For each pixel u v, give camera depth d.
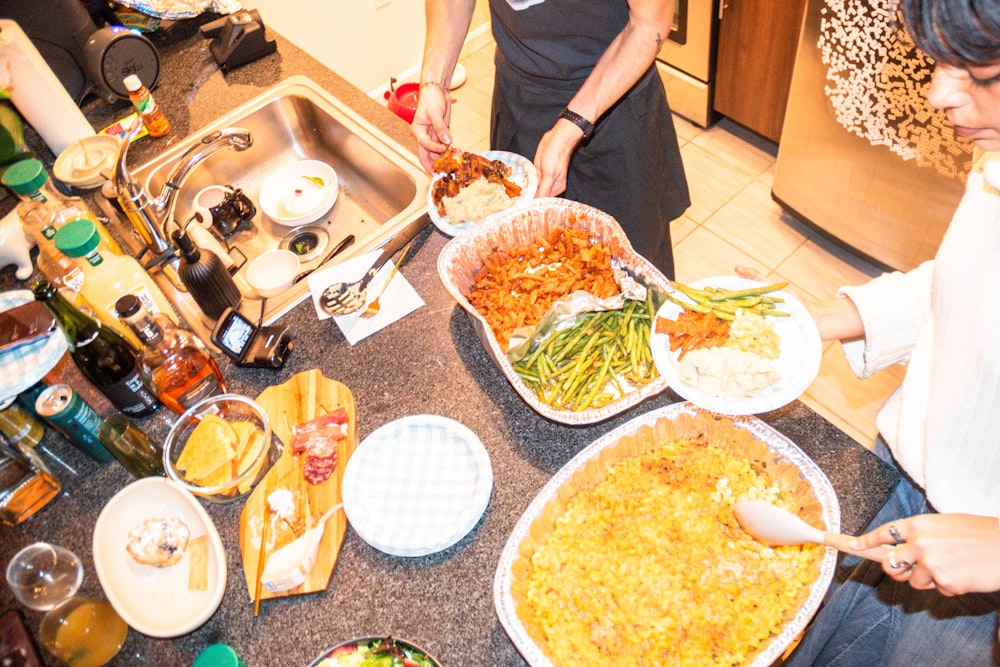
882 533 0.81
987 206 0.83
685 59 2.64
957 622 1.01
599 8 1.40
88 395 1.26
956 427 0.90
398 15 3.04
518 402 1.13
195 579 1.00
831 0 1.83
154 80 1.83
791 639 0.82
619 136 1.60
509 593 0.86
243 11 1.89
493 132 1.84
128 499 1.06
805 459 0.91
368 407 1.16
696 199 2.62
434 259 1.36
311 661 0.92
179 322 1.34
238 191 1.68
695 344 1.03
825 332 1.07
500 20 1.53
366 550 1.01
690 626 0.86
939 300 0.92
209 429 1.10
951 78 0.70
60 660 0.96
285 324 1.29
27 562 1.01
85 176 1.61
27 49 1.54
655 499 0.96
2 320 1.10
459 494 1.03
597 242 1.21
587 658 0.85
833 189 2.23
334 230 1.69
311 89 1.77
